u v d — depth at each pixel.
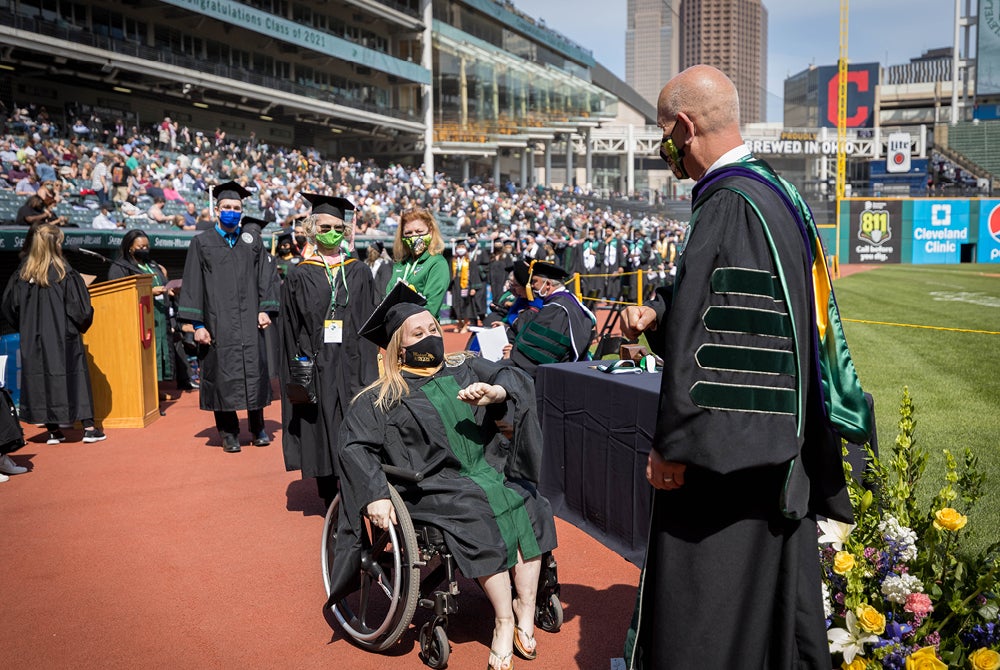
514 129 53.28
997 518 4.66
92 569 4.44
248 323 6.78
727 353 2.14
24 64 26.00
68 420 7.07
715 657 2.26
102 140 25.20
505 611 3.33
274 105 36.12
